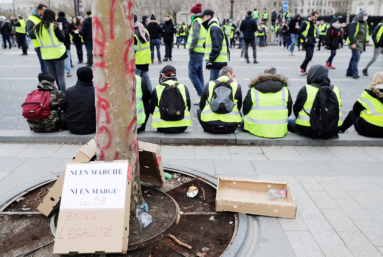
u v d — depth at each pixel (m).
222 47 6.42
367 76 10.01
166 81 4.93
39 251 2.54
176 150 4.67
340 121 4.95
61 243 2.34
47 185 3.60
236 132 5.15
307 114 4.78
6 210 3.09
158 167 3.29
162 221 2.90
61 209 2.46
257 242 2.68
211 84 4.88
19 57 14.29
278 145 4.87
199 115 5.18
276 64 12.29
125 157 2.73
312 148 4.78
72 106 4.82
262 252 2.57
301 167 4.16
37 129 4.95
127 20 2.46
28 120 4.88
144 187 3.52
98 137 2.70
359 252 2.58
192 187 3.45
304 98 4.79
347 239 2.74
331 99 4.58
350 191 3.56
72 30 12.29
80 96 4.82
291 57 14.51
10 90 8.24
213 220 2.98
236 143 4.87
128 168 2.58
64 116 5.26
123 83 2.56
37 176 3.83
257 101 4.87
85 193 2.50
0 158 4.32
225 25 20.00
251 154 4.55
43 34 6.37
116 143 2.68
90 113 4.85
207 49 6.36
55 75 6.95
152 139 4.89
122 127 2.65
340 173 4.00
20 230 2.81
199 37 6.56
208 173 3.97
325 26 18.78
